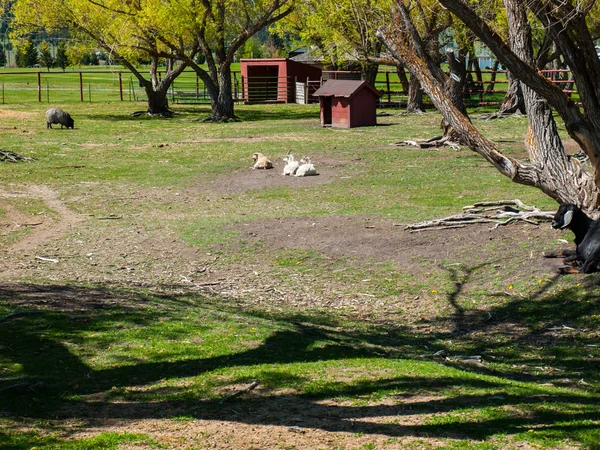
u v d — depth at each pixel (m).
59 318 8.92
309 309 11.02
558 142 12.88
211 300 11.26
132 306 9.92
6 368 7.11
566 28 11.06
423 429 5.90
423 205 17.28
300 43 50.84
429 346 9.46
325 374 7.39
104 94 60.50
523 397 6.92
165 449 5.41
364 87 35.50
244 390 6.75
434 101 12.80
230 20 41.72
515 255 12.48
